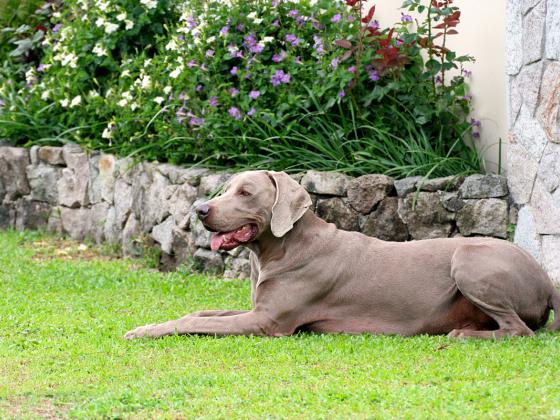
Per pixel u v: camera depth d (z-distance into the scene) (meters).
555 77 8.76
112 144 12.50
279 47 11.51
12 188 13.51
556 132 8.77
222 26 11.35
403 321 7.24
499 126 10.09
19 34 15.06
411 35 10.27
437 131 10.46
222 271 10.47
